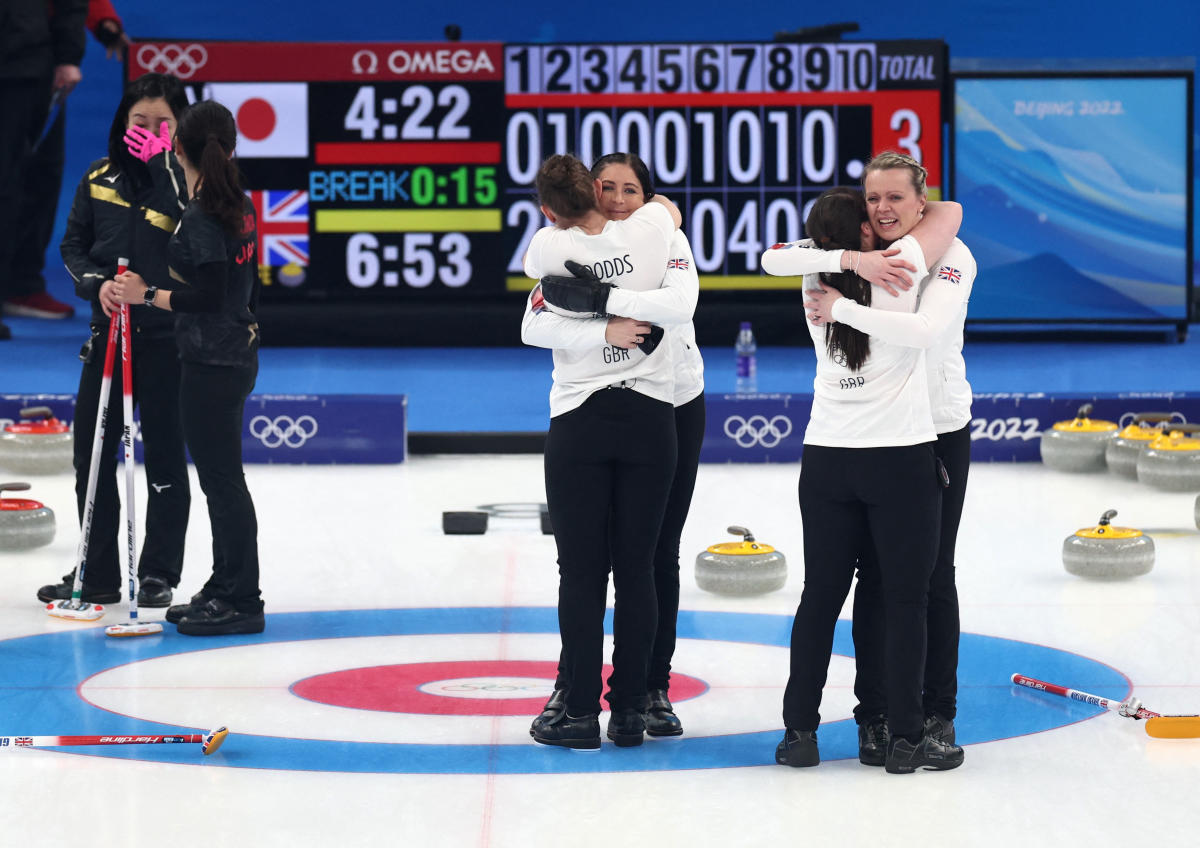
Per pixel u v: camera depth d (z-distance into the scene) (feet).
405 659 68.54
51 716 59.41
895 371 50.14
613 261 52.49
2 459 114.32
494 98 159.74
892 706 52.01
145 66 159.12
